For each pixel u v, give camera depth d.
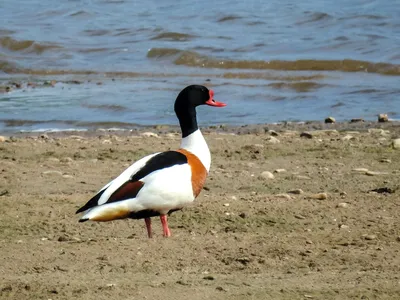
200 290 8.88
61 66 29.59
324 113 22.05
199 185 11.01
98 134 20.02
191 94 11.42
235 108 22.94
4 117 22.06
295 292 8.81
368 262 10.01
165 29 33.62
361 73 27.02
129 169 10.71
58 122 21.45
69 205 12.87
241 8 36.81
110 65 29.50
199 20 35.44
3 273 9.66
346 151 16.98
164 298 8.62
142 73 28.16
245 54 29.56
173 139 18.41
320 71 27.41
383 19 33.41
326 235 11.29
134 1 40.25
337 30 32.44
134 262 10.02
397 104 22.66
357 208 12.62
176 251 10.49
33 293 8.84
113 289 8.90
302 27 33.50
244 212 12.38
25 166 15.83
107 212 10.41
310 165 15.91
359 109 22.30
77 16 37.97
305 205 12.80
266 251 10.52
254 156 16.70
